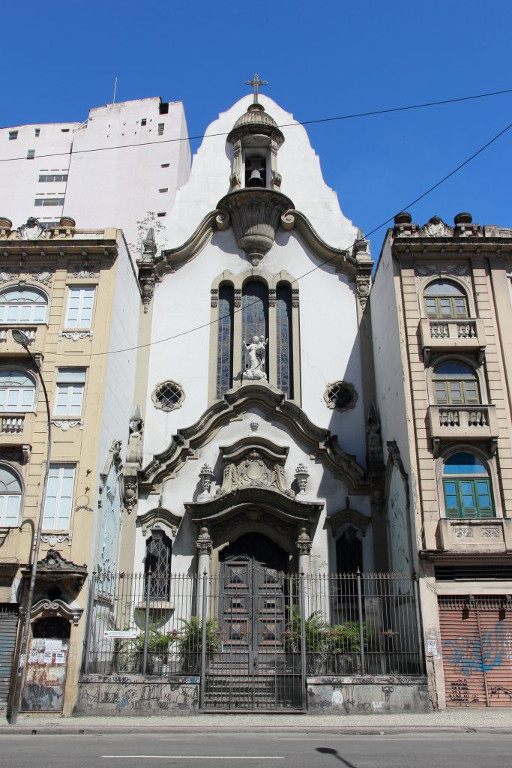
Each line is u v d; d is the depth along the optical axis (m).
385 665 20.31
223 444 25.39
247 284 28.78
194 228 30.02
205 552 23.36
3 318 23.66
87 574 20.05
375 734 14.90
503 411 21.89
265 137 30.83
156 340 27.61
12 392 22.67
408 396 21.97
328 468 25.09
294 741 13.30
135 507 24.56
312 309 28.09
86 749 11.99
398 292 23.38
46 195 59.72
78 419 21.83
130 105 58.34
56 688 18.80
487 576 20.02
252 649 22.03
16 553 20.09
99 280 23.83
